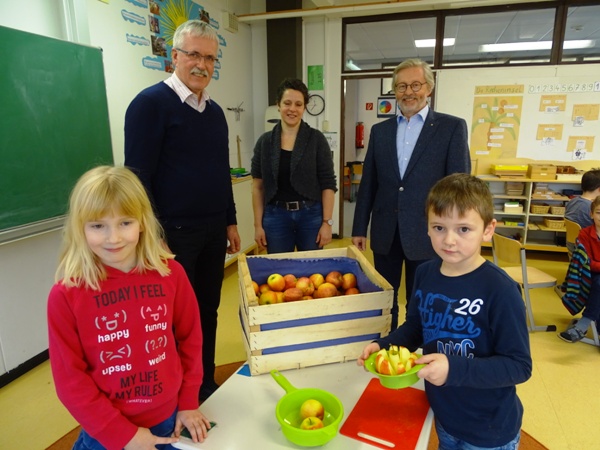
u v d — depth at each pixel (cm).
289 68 475
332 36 484
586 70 418
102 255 89
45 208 222
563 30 421
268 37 473
